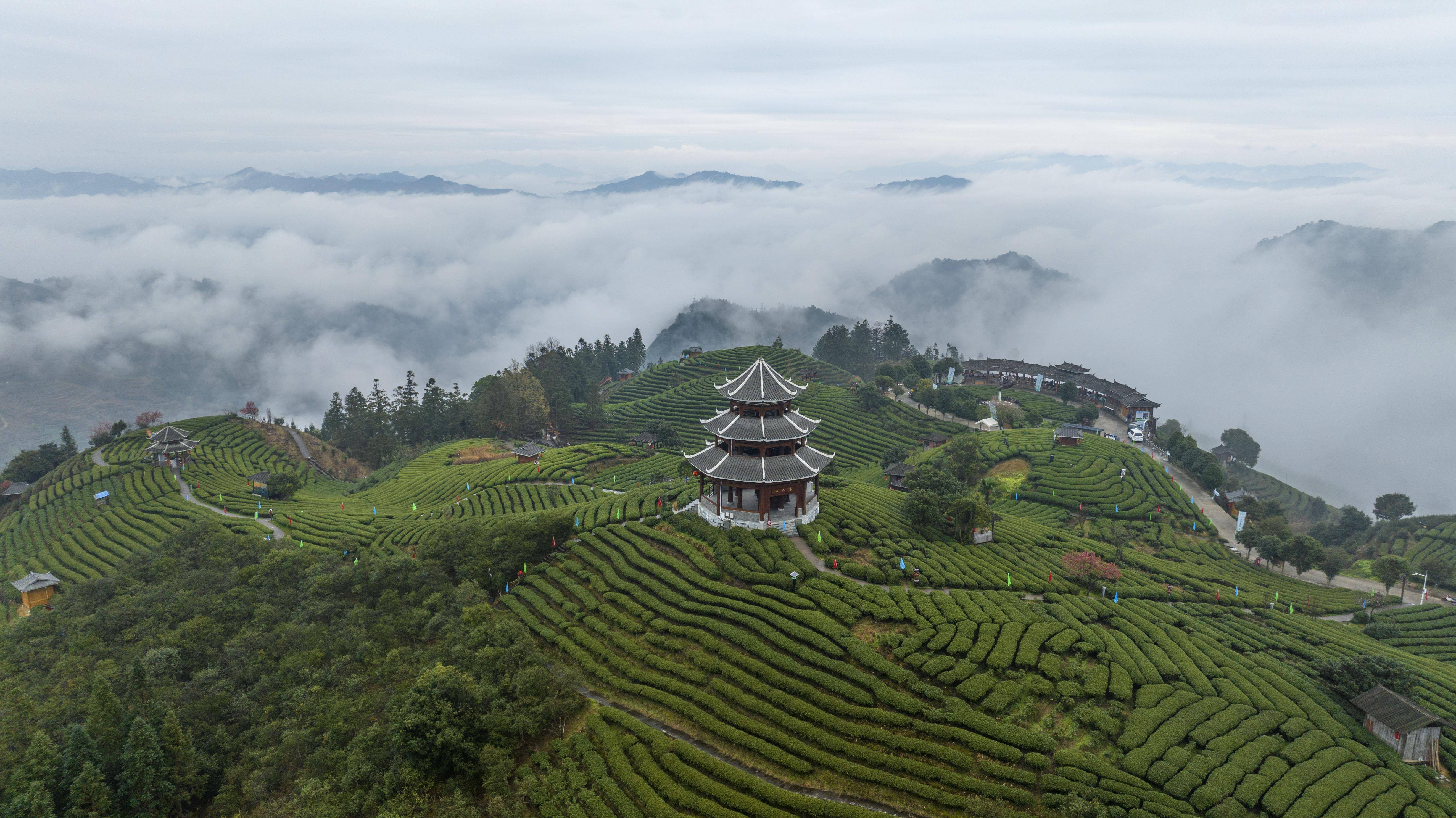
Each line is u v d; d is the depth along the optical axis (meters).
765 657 69.50
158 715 65.00
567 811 55.00
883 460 167.38
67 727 64.69
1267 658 75.06
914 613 74.50
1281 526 128.50
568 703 64.81
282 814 56.09
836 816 53.16
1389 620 99.31
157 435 161.88
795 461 90.06
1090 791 54.00
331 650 76.75
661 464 171.88
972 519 95.94
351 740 63.72
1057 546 103.75
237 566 101.25
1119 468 155.25
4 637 87.00
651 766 58.41
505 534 95.56
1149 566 105.00
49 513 141.75
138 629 84.31
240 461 173.75
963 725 60.53
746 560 84.44
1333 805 54.25
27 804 55.81
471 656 69.38
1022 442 172.25
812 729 60.75
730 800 54.94
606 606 80.12
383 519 126.75
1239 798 54.34
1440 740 62.88
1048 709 63.12
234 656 77.38
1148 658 71.25
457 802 55.00
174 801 60.75
